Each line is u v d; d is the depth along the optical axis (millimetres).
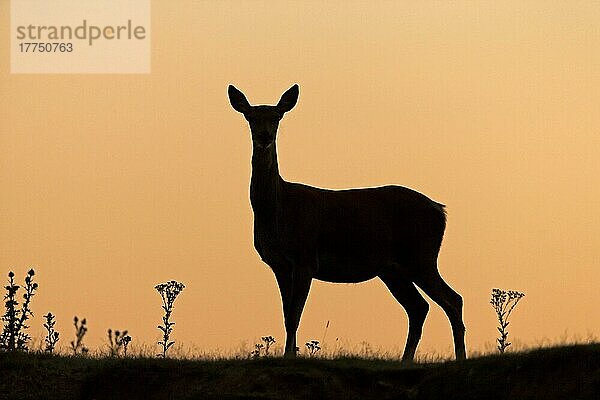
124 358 20781
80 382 19938
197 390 18938
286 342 21203
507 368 17812
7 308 21938
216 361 19844
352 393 18484
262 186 21344
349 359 19766
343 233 22000
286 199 21562
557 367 17484
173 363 19766
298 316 21359
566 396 17109
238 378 18906
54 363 20516
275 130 21469
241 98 21734
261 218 21453
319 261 22016
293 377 18641
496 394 17641
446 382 18094
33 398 19688
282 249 21547
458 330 22188
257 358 19938
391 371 18688
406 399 18219
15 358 20672
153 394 19219
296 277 21562
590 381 17109
